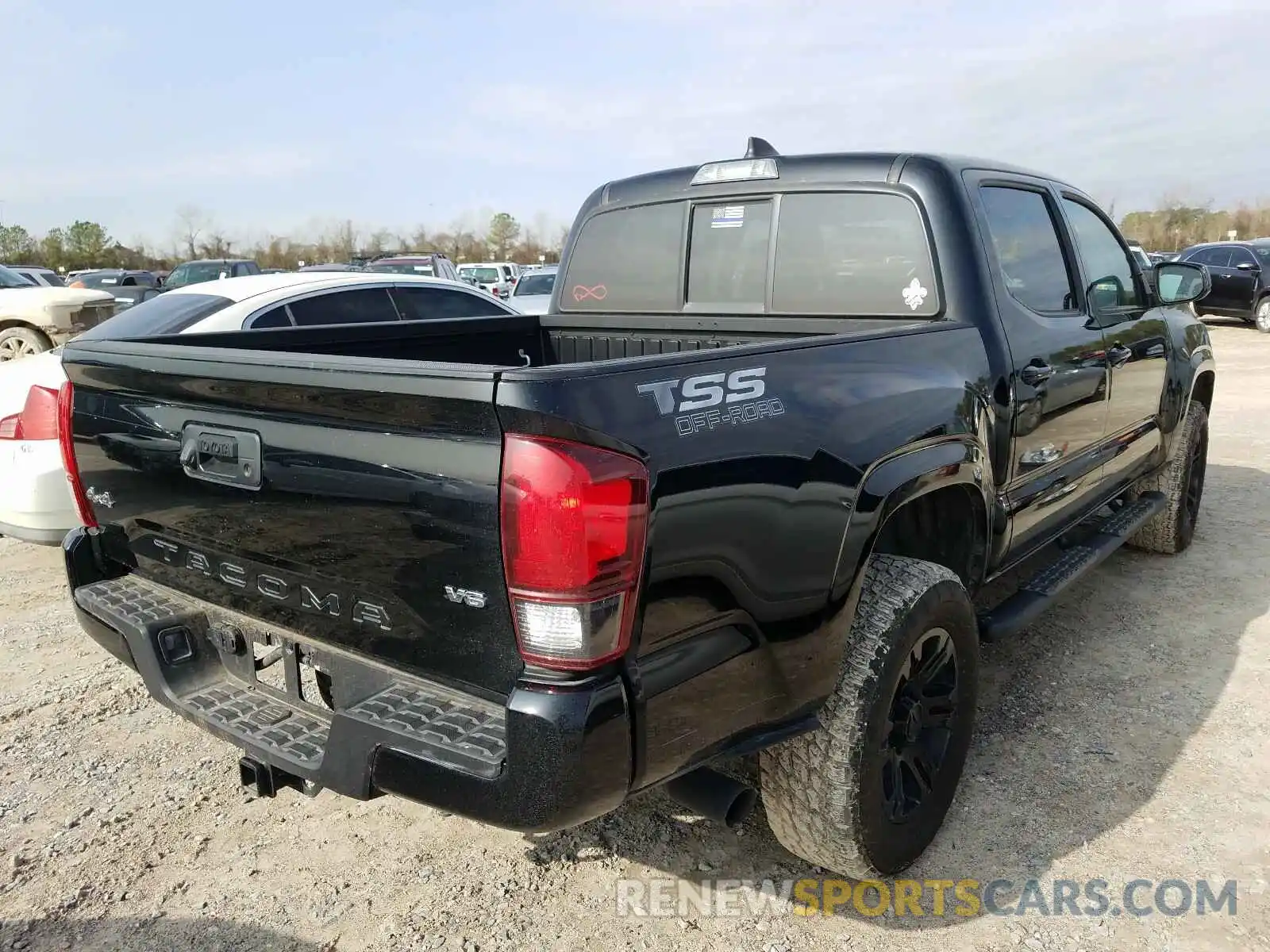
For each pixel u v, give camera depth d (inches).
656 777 76.8
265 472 85.3
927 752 107.9
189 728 143.7
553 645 69.4
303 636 88.5
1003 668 156.9
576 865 110.0
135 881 107.9
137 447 99.2
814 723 91.3
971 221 125.8
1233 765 126.6
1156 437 184.2
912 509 118.3
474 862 111.0
